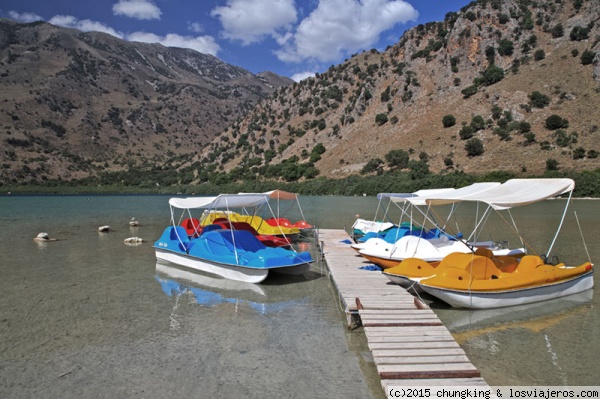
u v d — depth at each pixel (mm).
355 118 97875
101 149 159750
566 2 91250
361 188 62812
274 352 6723
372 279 10617
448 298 8508
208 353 6664
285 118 123500
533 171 51531
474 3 98500
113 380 5797
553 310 8789
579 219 27219
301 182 75625
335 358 6512
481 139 65625
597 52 67750
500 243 13609
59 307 9000
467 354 6648
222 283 11227
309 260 11617
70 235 20797
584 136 55969
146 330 7660
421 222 26172
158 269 12836
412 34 109688
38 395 5418
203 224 17062
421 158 67062
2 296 9820
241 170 98750
